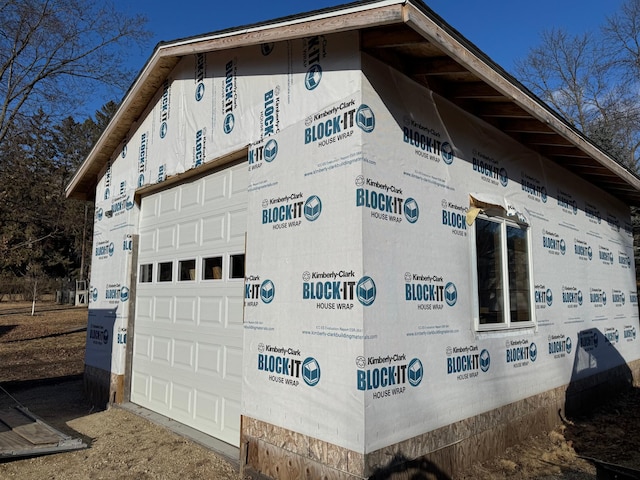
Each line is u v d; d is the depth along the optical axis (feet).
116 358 22.30
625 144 66.59
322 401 11.45
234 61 16.35
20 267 119.14
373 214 11.38
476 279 14.84
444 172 14.14
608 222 27.30
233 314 16.35
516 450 15.65
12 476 14.20
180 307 19.35
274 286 13.37
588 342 22.43
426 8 9.93
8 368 35.68
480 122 16.29
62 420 20.86
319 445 11.40
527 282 18.20
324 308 11.71
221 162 17.21
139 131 22.76
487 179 16.29
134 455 15.57
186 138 18.83
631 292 29.19
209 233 18.03
